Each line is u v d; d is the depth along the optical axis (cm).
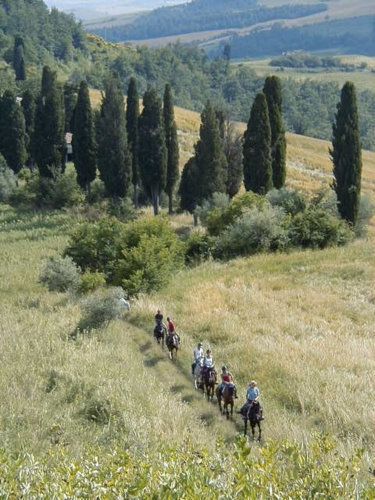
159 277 3653
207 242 4753
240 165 6144
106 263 4059
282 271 4088
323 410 1947
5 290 3828
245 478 689
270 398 2144
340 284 3747
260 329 2911
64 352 2306
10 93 8075
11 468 822
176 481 705
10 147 8169
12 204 7169
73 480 732
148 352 2656
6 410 1664
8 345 2383
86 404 1819
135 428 1581
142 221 4238
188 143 10550
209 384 2156
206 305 3272
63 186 6662
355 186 5169
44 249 5025
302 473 759
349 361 2447
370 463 1132
